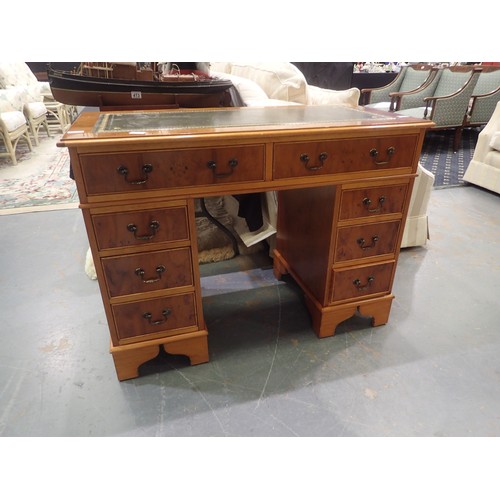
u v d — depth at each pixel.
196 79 1.67
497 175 2.90
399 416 1.19
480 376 1.34
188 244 1.17
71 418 1.18
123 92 1.49
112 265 1.12
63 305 1.70
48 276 1.92
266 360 1.41
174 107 1.59
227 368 1.38
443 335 1.53
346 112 1.44
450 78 4.31
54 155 4.02
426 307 1.70
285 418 1.18
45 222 2.50
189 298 1.26
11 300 1.73
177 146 1.01
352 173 1.21
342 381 1.32
